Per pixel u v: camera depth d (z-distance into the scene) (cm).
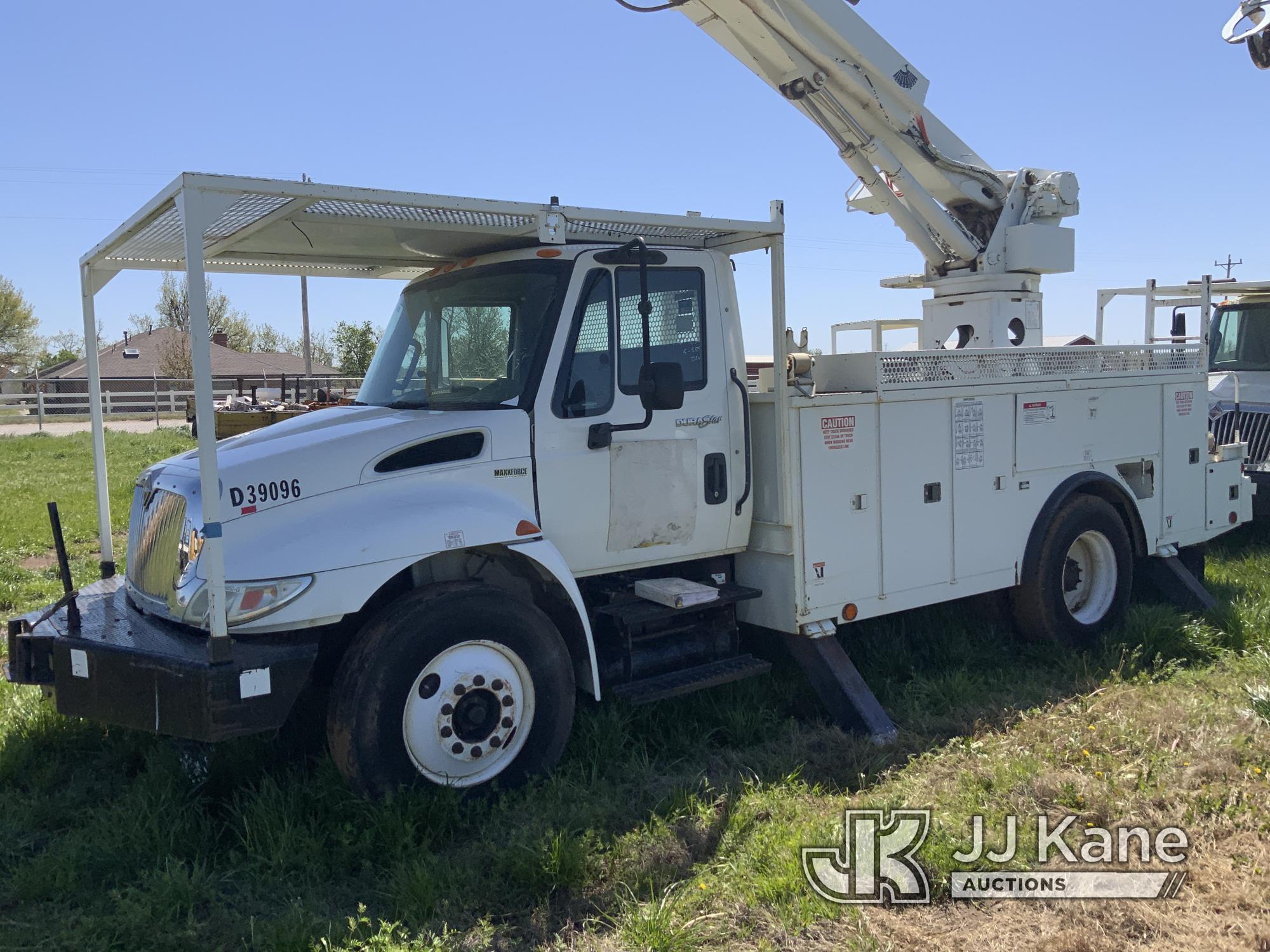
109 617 449
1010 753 474
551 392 464
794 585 520
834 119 751
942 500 589
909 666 607
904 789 442
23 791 457
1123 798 425
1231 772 446
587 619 459
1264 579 819
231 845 398
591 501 475
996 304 772
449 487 438
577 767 457
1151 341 991
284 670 381
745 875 370
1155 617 663
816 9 710
